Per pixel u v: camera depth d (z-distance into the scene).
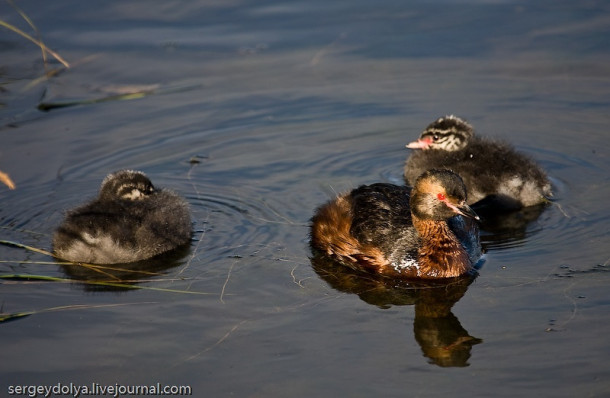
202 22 21.92
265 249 12.75
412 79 19.05
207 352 9.97
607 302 10.67
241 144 16.69
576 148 15.95
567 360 9.57
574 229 13.04
